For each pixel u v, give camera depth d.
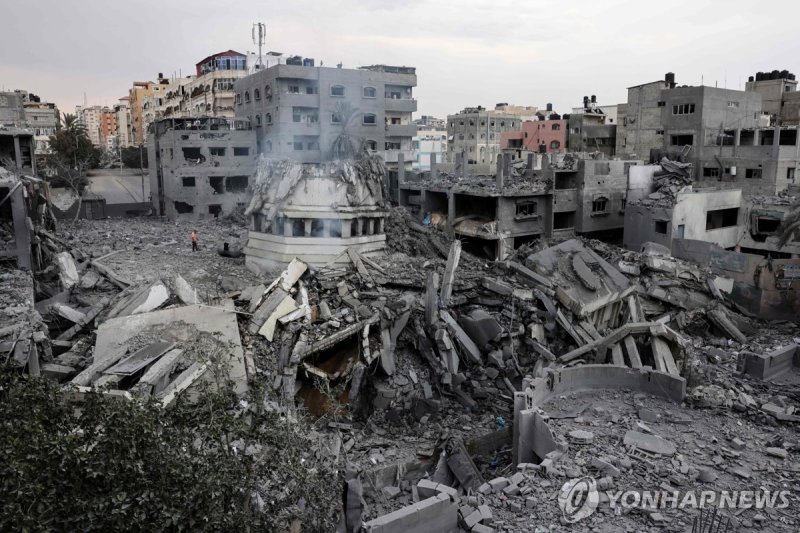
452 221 60.03
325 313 33.38
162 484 13.27
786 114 84.81
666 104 71.19
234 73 89.06
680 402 24.23
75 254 40.91
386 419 31.80
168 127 72.00
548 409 23.80
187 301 30.38
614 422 22.45
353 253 39.03
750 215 55.69
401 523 16.61
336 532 17.69
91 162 93.19
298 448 17.12
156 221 69.25
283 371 28.88
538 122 100.88
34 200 45.25
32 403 14.12
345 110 74.25
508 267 39.94
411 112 82.19
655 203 53.97
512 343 35.59
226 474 14.54
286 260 39.16
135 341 25.97
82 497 12.61
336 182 39.44
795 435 21.64
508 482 18.94
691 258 45.62
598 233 63.44
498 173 58.69
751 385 26.67
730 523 16.61
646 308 39.97
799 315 40.19
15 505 11.51
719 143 67.12
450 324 34.84
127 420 13.66
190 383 23.48
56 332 30.84
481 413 32.50
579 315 35.91
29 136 48.78
